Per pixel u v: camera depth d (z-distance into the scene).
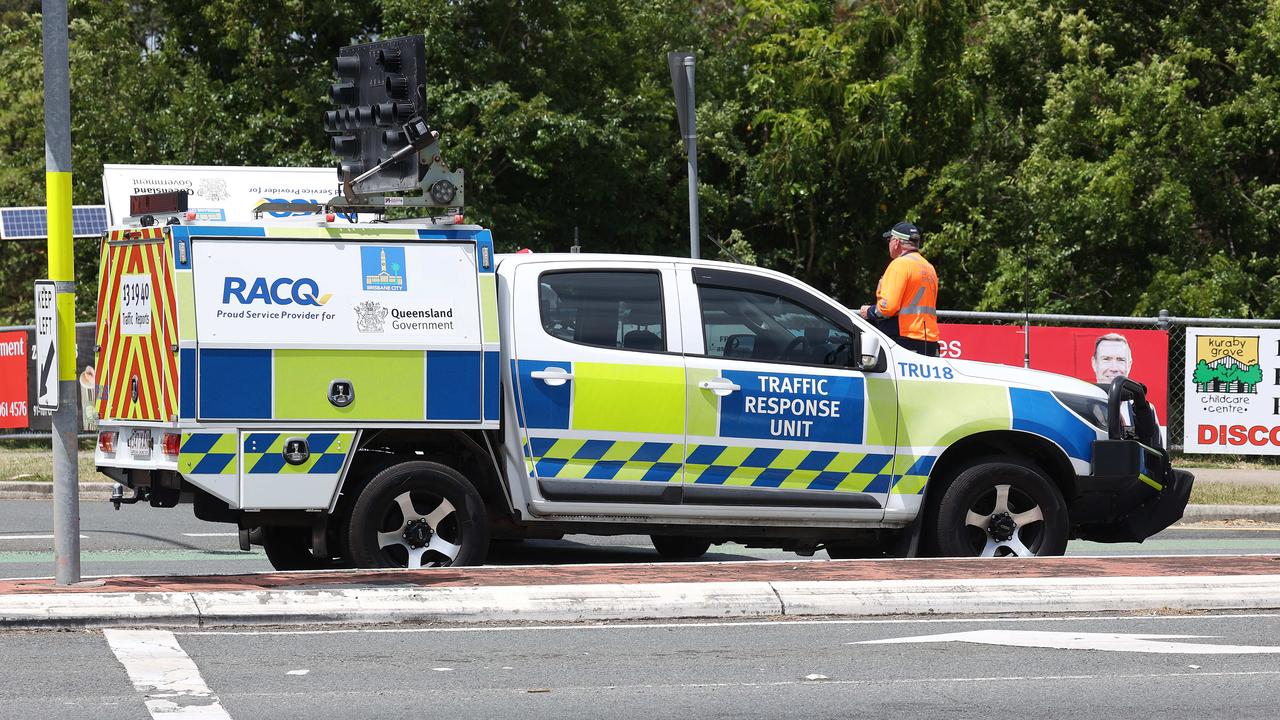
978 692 18.52
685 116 40.53
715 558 33.59
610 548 35.16
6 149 87.38
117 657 19.97
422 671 19.44
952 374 28.39
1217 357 51.19
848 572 25.58
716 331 27.25
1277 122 67.00
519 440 26.09
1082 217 68.44
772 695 18.31
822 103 73.19
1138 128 68.06
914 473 27.83
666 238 81.69
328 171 56.66
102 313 27.11
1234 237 69.31
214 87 75.19
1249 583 25.00
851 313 28.06
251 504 24.91
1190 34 71.81
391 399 25.53
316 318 25.28
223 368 24.80
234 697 17.86
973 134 73.81
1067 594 24.22
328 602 22.59
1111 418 29.23
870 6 71.75
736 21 84.94
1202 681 19.19
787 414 27.25
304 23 76.62
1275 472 50.72
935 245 72.25
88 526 37.88
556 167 75.81
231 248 25.03
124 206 53.22
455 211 26.66
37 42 85.00
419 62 27.22
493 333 26.03
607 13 80.12
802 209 80.31
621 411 26.47
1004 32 72.38
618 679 19.12
